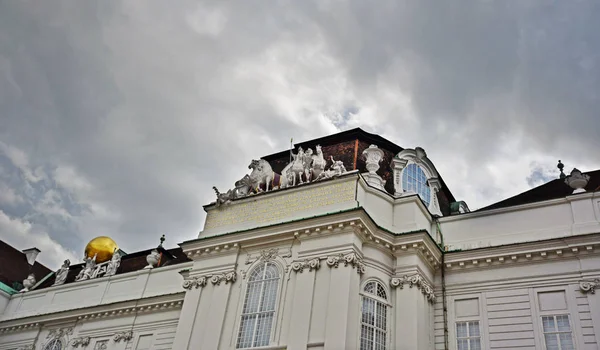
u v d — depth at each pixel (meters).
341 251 22.61
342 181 24.67
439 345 23.31
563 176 29.11
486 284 23.88
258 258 24.75
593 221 23.06
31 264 45.34
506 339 22.38
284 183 27.25
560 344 21.39
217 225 26.97
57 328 34.66
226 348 22.91
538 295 22.67
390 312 22.81
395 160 28.14
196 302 24.91
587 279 21.89
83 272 37.72
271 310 23.02
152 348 30.39
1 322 36.53
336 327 20.78
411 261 23.55
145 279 33.94
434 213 28.23
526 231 24.45
